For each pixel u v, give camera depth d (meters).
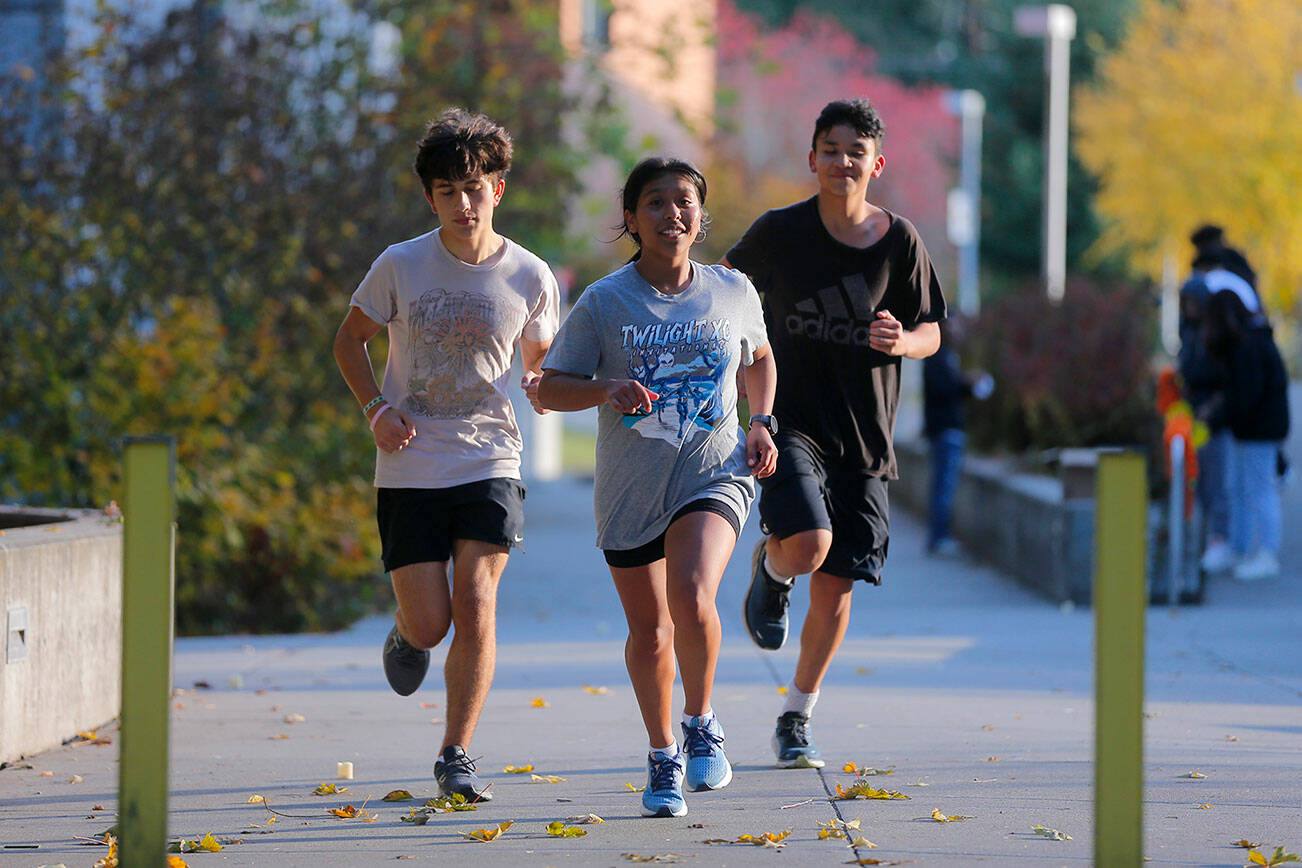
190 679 32.03
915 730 25.95
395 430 20.58
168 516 13.98
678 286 20.00
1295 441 76.75
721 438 20.00
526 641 37.91
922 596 46.28
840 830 18.97
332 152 47.28
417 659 22.16
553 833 18.98
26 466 40.09
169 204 43.75
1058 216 86.56
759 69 81.25
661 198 19.67
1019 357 59.34
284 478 42.66
